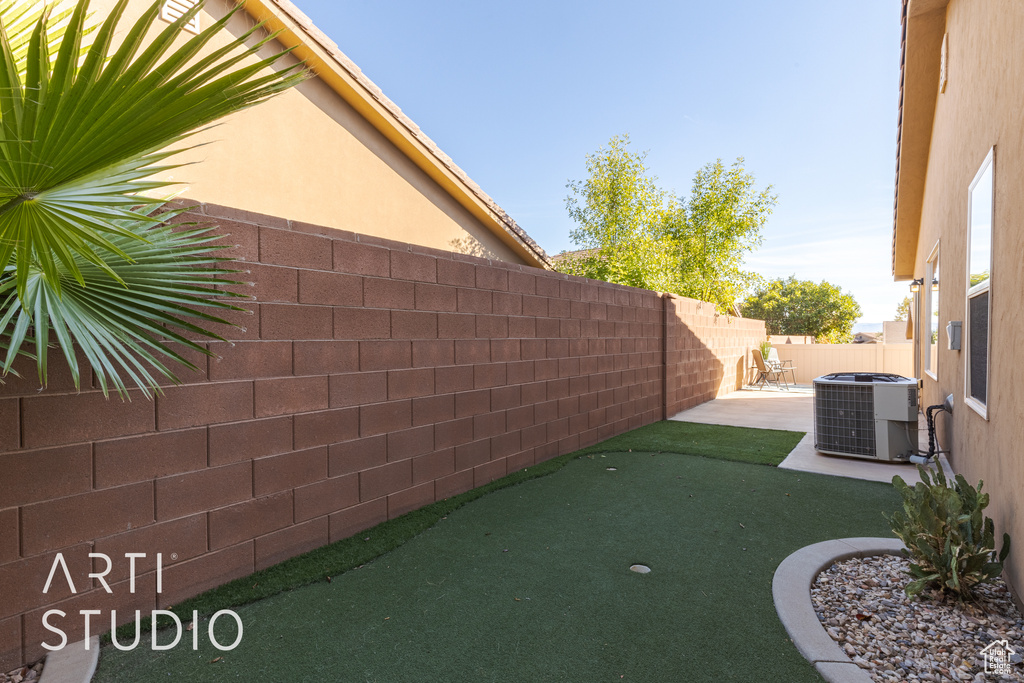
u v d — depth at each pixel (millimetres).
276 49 5473
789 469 5102
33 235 1303
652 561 3035
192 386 2562
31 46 1046
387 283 3621
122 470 2314
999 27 2932
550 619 2406
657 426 7480
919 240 9023
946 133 5129
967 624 2363
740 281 13031
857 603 2566
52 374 2111
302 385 3070
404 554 3121
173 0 4613
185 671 2021
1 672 1975
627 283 9266
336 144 6043
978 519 2537
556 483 4605
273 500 2922
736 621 2391
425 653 2143
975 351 3637
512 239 8297
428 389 3955
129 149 1234
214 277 2592
